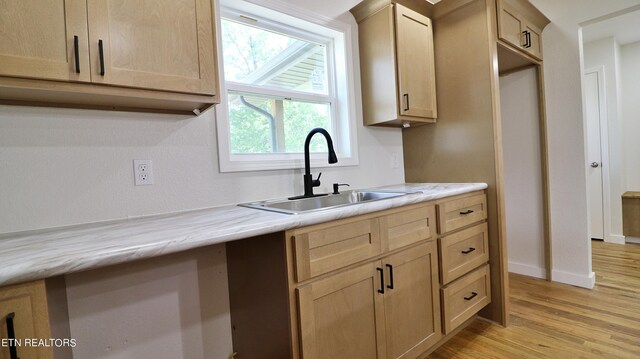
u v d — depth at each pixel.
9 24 0.84
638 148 3.66
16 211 1.05
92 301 1.14
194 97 1.18
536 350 1.63
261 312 1.21
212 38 1.22
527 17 2.25
